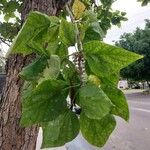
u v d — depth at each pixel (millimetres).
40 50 323
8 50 348
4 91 774
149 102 14578
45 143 318
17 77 747
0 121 766
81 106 290
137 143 5801
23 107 295
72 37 367
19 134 764
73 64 333
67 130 318
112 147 5441
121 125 7742
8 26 1493
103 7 1471
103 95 285
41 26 365
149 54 17641
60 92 305
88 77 327
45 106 298
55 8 756
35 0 756
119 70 319
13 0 1494
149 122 8258
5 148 757
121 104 338
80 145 5086
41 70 317
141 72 18156
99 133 331
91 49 319
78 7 426
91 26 392
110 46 309
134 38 18031
